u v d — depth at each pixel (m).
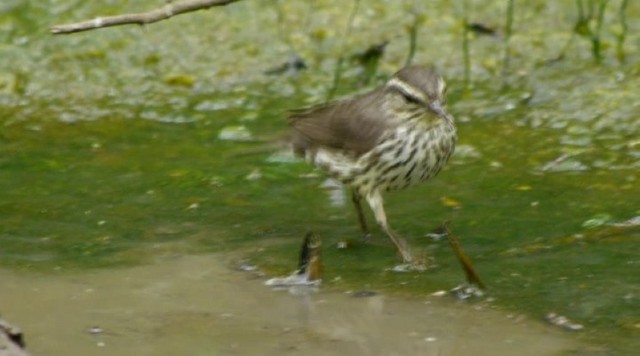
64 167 14.23
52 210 13.05
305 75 16.12
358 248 12.10
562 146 14.30
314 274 11.24
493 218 12.58
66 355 9.77
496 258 11.58
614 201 12.86
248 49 16.39
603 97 15.09
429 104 12.28
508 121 14.98
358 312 10.58
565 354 9.64
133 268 11.61
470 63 15.91
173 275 11.44
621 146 14.21
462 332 10.12
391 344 9.95
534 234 12.11
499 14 16.33
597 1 16.05
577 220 12.41
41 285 11.23
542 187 13.32
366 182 12.43
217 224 12.69
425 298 10.82
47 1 16.91
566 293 10.73
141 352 9.83
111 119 15.57
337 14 16.58
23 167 14.23
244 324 10.38
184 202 13.25
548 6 16.38
